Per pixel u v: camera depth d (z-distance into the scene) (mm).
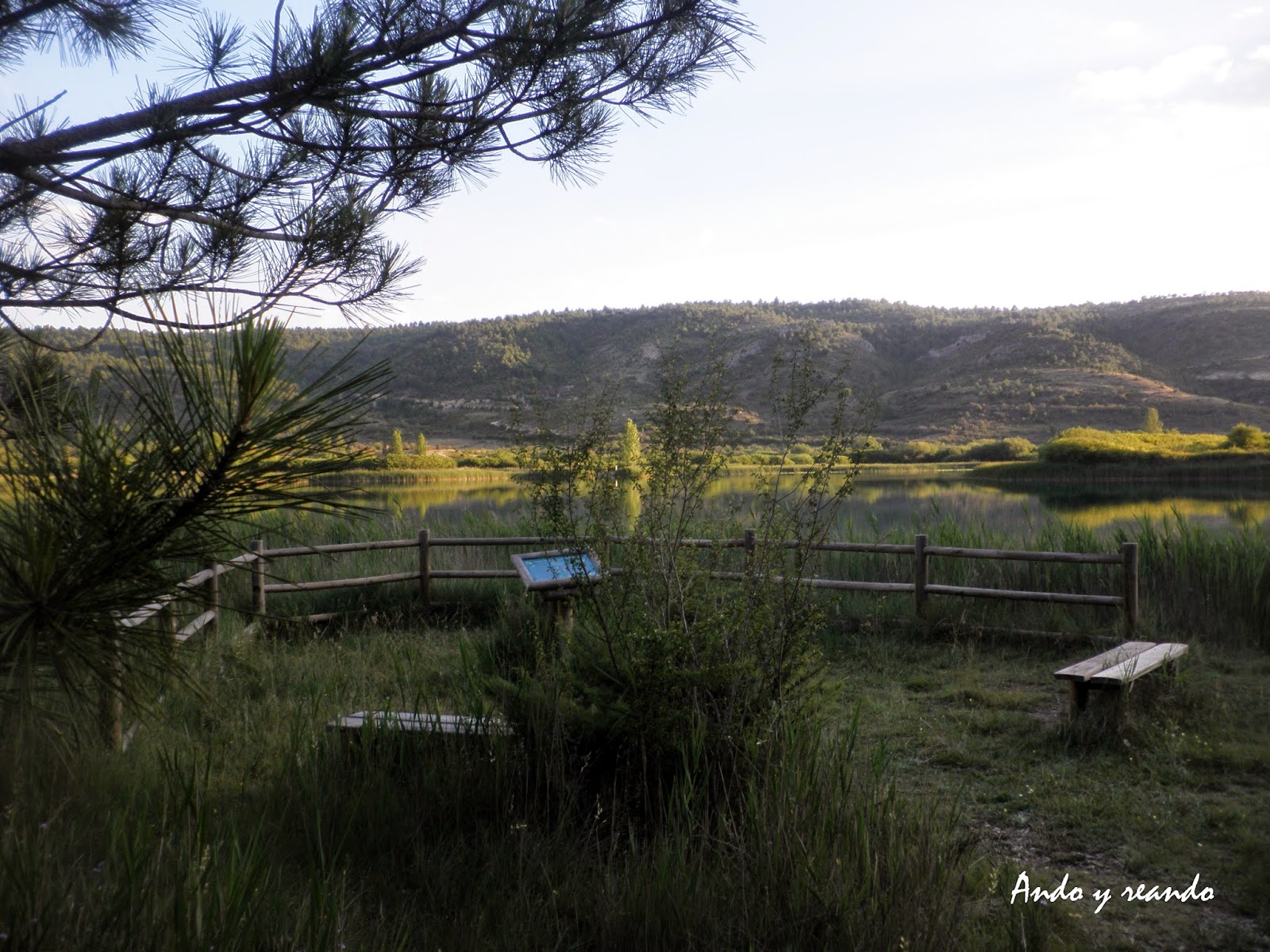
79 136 2639
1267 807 4367
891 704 6168
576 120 3414
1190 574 8148
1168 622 7699
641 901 2992
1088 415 103875
